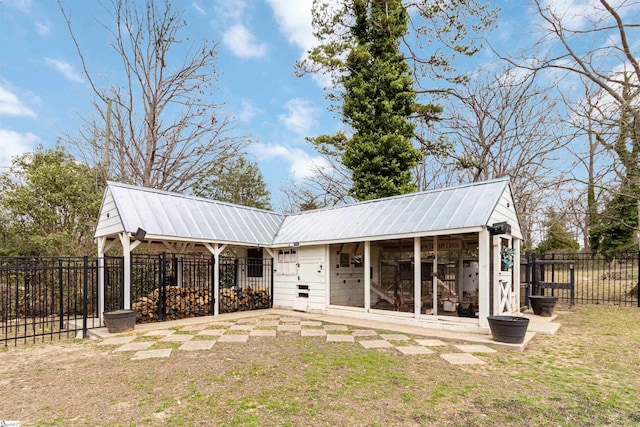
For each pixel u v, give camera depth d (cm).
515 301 1052
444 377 518
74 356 632
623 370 556
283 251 1258
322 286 1128
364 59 1697
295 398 438
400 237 929
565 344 716
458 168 2005
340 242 1066
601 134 1035
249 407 411
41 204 1388
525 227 1984
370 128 1688
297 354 638
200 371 541
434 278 1000
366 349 675
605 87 1072
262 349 673
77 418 385
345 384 488
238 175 2608
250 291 1227
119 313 817
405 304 1177
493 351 662
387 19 1650
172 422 374
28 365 580
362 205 1189
